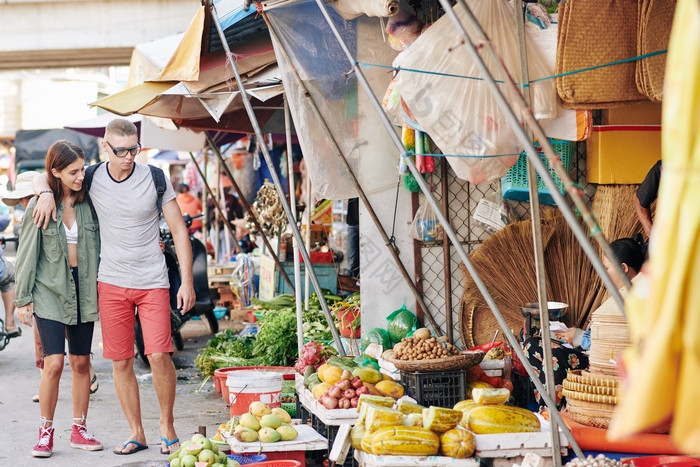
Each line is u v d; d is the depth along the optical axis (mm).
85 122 8219
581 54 3705
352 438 3572
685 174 1405
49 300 4492
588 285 4926
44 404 4531
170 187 4656
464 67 3883
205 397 6148
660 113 4863
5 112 20922
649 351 1387
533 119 2373
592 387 3590
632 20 3699
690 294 1370
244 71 4914
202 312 8016
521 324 4965
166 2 13898
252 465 3572
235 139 8727
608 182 4863
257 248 9602
